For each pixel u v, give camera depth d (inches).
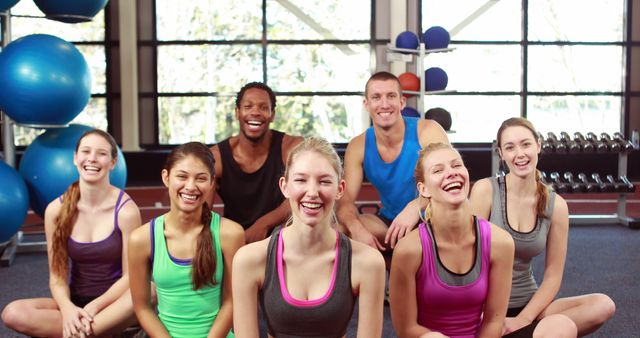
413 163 128.6
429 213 87.4
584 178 239.1
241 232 91.9
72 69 167.3
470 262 84.2
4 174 167.6
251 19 392.5
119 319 97.0
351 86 396.5
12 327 98.3
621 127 399.2
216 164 129.0
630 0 390.6
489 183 101.0
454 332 86.7
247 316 76.8
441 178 81.0
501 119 396.8
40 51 165.3
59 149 172.4
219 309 93.7
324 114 398.9
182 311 91.8
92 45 387.2
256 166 128.3
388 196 133.0
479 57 393.7
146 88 393.4
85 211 104.4
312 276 74.9
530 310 96.4
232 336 96.8
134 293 92.2
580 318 94.0
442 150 82.7
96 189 102.9
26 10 386.3
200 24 391.5
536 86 397.4
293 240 74.4
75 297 106.7
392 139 129.0
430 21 391.2
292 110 398.3
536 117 399.2
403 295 85.4
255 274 75.6
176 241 90.7
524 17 390.6
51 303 103.3
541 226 98.0
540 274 169.8
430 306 86.0
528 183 97.7
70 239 103.9
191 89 394.9
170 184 88.7
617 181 238.1
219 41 391.2
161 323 92.2
